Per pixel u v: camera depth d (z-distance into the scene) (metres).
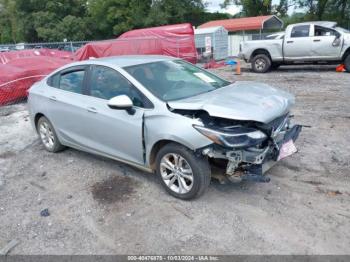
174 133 3.64
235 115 3.44
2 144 6.40
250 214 3.63
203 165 3.70
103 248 3.27
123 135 4.21
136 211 3.82
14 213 3.96
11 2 53.19
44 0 48.75
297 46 13.28
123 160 4.45
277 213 3.62
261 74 14.11
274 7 40.00
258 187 4.16
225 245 3.19
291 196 3.93
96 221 3.70
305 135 5.89
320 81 11.21
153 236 3.38
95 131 4.60
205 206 3.81
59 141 5.48
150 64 4.60
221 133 3.40
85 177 4.74
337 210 3.62
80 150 5.36
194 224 3.52
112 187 4.39
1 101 9.57
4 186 4.68
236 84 4.71
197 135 3.51
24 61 11.43
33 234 3.54
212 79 4.85
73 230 3.57
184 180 3.89
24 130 7.19
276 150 3.71
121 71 4.32
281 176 4.40
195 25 44.62
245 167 3.65
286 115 4.12
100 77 4.59
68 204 4.07
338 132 5.95
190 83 4.48
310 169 4.56
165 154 3.90
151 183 4.41
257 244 3.18
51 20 47.72
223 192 4.08
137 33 18.84
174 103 3.79
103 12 43.62
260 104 3.75
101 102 4.46
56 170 5.05
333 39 12.59
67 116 4.98
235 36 26.62
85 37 47.59
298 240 3.20
